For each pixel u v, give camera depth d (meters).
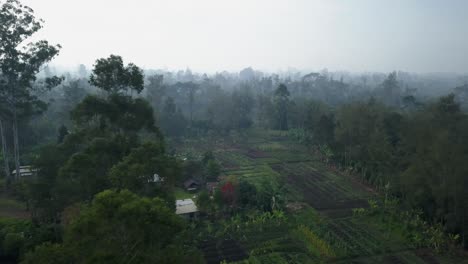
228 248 35.69
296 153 77.19
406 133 53.09
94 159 26.56
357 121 61.00
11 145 62.97
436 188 38.09
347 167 62.78
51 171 33.03
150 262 13.94
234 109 99.94
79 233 13.98
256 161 70.56
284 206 45.28
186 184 52.97
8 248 30.20
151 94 96.69
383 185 52.59
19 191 40.22
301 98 112.06
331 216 44.00
